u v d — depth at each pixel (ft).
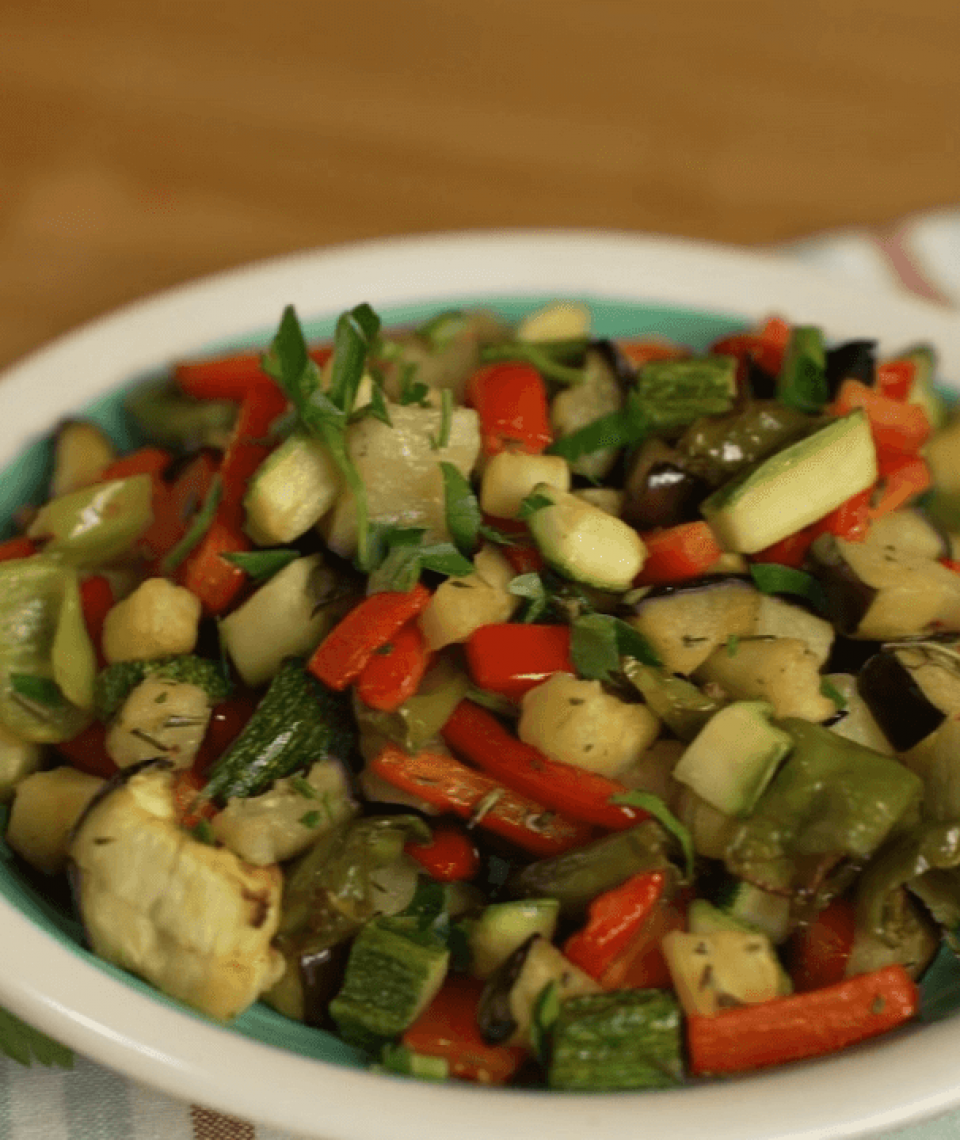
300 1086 1.29
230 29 2.76
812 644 1.54
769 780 1.43
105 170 2.45
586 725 1.45
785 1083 1.30
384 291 1.88
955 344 1.90
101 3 2.76
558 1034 1.36
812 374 1.69
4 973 1.31
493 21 2.86
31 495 1.71
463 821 1.49
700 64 2.82
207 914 1.38
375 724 1.47
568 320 1.85
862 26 2.95
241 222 2.40
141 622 1.53
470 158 2.57
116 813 1.41
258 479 1.51
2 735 1.55
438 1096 1.29
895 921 1.43
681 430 1.66
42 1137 1.38
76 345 1.77
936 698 1.48
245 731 1.49
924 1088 1.30
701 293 1.93
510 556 1.52
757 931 1.42
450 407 1.54
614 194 2.53
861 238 2.19
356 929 1.43
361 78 2.70
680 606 1.51
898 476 1.65
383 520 1.53
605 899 1.41
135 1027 1.30
